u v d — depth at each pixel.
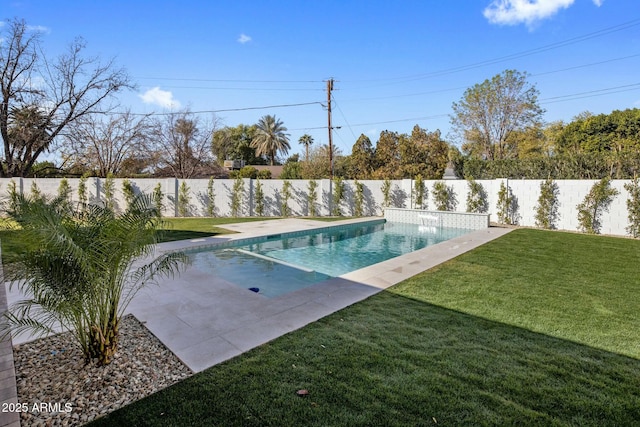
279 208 17.02
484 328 3.86
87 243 2.95
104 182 15.17
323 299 4.82
